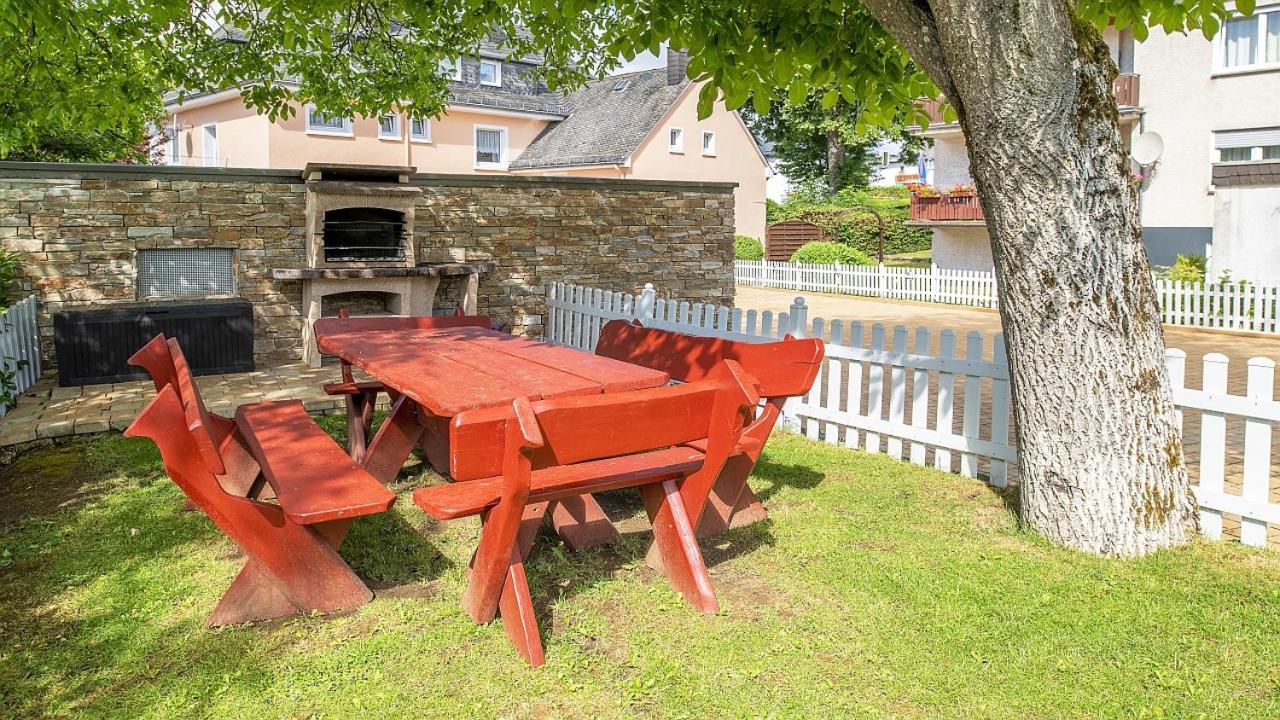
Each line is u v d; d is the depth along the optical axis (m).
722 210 12.18
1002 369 5.25
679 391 3.43
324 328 6.20
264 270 9.63
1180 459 4.23
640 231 11.62
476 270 10.04
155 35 8.50
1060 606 3.55
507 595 3.29
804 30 5.18
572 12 5.68
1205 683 2.96
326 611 3.54
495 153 29.92
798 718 2.79
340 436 6.47
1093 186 3.91
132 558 4.11
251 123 23.73
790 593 3.72
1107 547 4.08
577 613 3.53
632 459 3.82
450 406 3.62
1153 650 3.20
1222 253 17.44
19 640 3.32
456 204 10.49
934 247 25.28
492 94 29.08
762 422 4.41
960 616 3.47
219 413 6.98
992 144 3.99
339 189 9.34
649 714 2.83
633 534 4.42
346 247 9.54
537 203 10.94
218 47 9.09
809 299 22.80
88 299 8.85
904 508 4.88
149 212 9.05
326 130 24.28
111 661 3.15
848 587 3.76
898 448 6.05
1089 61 3.90
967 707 2.86
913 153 42.59
